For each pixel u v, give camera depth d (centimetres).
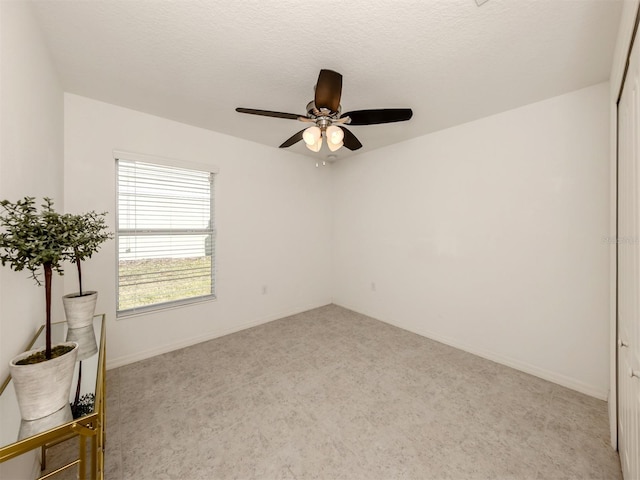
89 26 144
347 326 338
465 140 269
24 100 126
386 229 351
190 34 150
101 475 105
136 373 226
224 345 282
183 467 138
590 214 200
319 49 162
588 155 199
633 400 116
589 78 188
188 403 188
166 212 271
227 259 312
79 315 155
